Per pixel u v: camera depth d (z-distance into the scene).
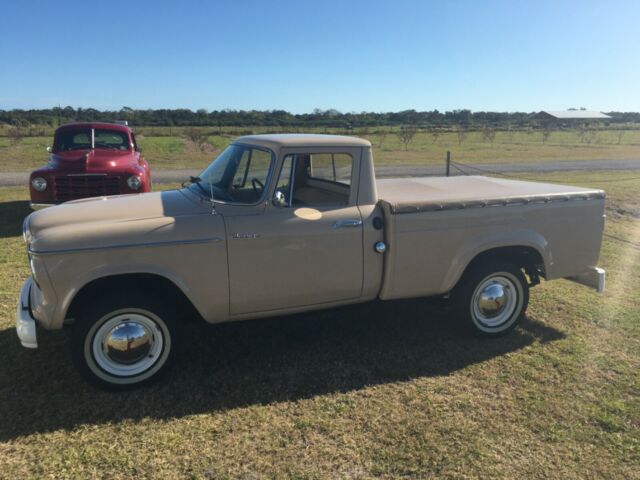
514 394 3.75
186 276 3.66
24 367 4.01
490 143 43.47
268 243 3.83
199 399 3.63
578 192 4.83
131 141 10.34
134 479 2.84
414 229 4.19
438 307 5.39
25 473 2.86
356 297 4.26
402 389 3.80
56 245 3.38
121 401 3.59
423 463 2.99
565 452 3.12
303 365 4.14
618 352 4.43
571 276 5.05
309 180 4.02
